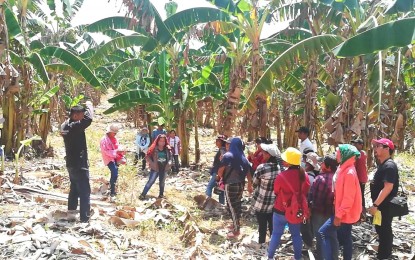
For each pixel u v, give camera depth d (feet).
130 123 77.15
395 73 31.68
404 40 16.75
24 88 36.32
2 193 24.20
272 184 19.16
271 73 26.13
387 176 17.29
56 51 34.58
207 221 23.93
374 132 26.23
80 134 20.31
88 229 19.36
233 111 34.63
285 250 19.62
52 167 34.99
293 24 30.35
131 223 21.44
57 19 48.65
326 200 16.58
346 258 16.57
